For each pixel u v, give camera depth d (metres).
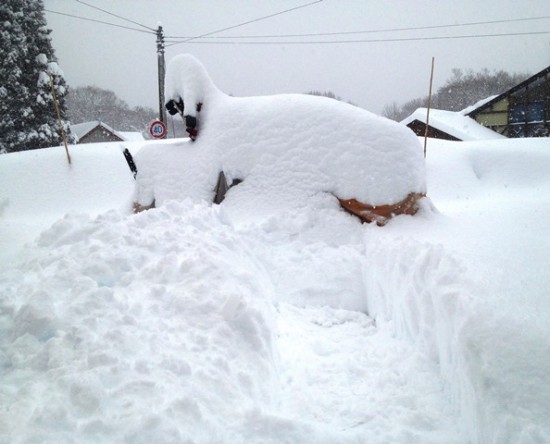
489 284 2.24
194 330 2.32
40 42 24.88
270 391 2.19
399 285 2.96
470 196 10.12
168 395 1.74
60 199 11.10
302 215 4.47
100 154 12.65
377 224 4.37
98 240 3.17
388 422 2.05
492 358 1.76
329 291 3.81
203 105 5.99
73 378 1.68
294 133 4.95
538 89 23.69
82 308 2.21
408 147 4.59
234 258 3.49
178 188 5.40
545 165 10.61
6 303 2.23
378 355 2.80
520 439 1.48
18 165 12.11
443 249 2.71
